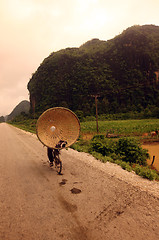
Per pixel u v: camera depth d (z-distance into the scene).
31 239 1.99
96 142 7.58
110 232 2.08
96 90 113.50
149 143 11.78
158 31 144.88
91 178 4.15
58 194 3.29
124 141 6.76
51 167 5.34
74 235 2.04
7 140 13.30
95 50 146.12
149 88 103.50
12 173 4.81
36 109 127.94
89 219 2.38
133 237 1.98
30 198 3.15
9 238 2.01
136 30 131.38
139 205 2.75
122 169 4.88
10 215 2.56
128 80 112.31
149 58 113.19
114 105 98.94
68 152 7.54
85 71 125.62
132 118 70.75
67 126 5.05
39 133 4.50
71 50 156.12
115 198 3.03
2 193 3.42
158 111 70.44
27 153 7.82
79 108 105.50
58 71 132.62
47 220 2.39
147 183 3.76
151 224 2.24
